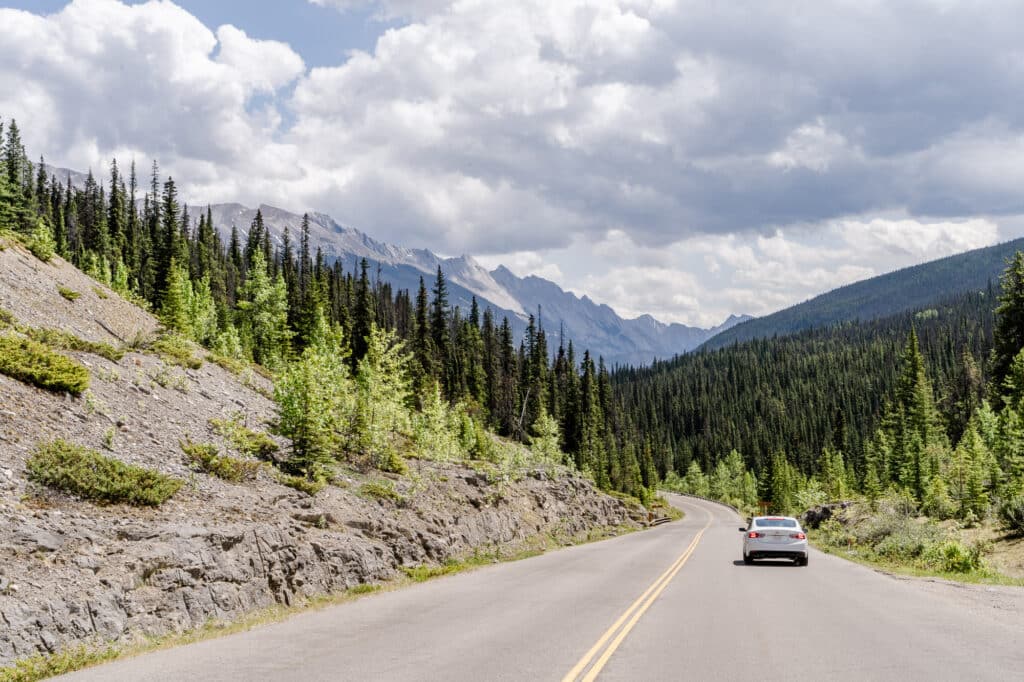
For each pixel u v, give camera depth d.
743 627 10.84
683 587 16.53
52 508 12.02
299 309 81.44
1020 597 14.78
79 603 9.57
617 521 60.03
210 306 64.56
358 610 12.88
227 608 12.10
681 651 8.96
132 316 38.72
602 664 8.18
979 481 51.16
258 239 121.88
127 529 11.87
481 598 14.50
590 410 121.81
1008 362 66.69
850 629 10.67
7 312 23.39
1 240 34.25
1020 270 66.31
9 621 8.57
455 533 24.84
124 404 19.52
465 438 53.66
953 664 8.20
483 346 114.06
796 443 180.62
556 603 13.70
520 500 37.06
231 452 20.28
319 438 22.92
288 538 15.06
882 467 103.44
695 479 171.12
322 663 8.23
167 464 16.91
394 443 36.03
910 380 96.94
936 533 27.16
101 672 8.03
